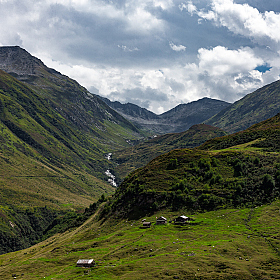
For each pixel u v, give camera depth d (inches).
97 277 3371.1
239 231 4180.6
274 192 5408.5
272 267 3014.3
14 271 4325.8
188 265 3243.1
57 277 3661.4
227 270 3043.8
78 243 5324.8
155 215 5949.8
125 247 4365.2
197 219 5162.4
